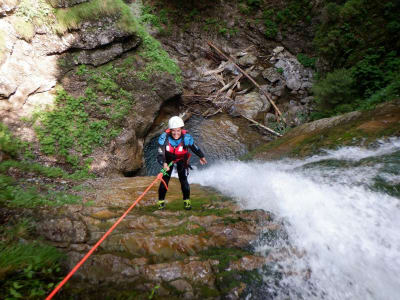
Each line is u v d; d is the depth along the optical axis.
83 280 2.54
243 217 3.77
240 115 12.09
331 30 11.04
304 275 2.78
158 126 10.80
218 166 8.84
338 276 2.74
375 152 5.02
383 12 9.58
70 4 8.21
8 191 4.14
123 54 9.54
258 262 2.90
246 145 10.55
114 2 9.10
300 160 6.20
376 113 6.30
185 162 4.05
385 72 8.55
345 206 3.66
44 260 2.61
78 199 4.65
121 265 2.72
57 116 7.40
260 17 15.48
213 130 11.25
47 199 4.34
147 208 4.57
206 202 4.74
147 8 15.73
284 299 2.53
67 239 3.21
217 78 13.95
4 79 6.54
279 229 3.50
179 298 2.42
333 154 5.62
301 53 14.67
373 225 3.23
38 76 7.43
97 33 8.63
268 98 12.71
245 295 2.52
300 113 11.78
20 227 3.21
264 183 5.21
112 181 6.31
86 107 8.14
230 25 15.65
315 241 3.20
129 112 8.96
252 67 14.42
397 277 2.60
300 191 4.38
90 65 8.75
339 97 8.89
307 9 14.55
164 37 15.34
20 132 6.59
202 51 15.22
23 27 7.14
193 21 15.66
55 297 2.30
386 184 3.83
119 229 3.56
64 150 7.01
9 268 2.42
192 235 3.33
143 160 9.20
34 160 6.45
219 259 2.89
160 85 9.97
